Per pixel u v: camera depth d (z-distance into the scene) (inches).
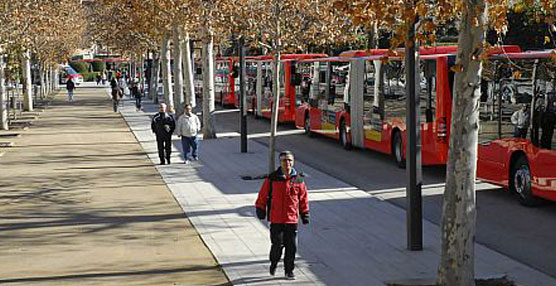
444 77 847.7
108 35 2388.0
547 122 654.5
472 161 408.5
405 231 591.5
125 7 1593.3
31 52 2127.2
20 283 457.1
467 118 405.7
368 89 1074.1
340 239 564.1
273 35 821.9
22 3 1302.9
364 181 856.3
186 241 569.3
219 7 858.8
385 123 1007.0
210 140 1312.7
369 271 470.6
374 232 588.4
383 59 407.8
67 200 764.0
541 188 665.6
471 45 399.9
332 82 1225.4
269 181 455.2
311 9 824.9
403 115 938.7
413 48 503.5
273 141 834.8
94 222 648.4
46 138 1416.1
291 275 453.1
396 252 521.3
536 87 671.1
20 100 2401.6
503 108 726.5
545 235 580.4
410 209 522.6
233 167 978.7
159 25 1451.8
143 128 1598.2
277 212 450.9
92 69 4889.3
